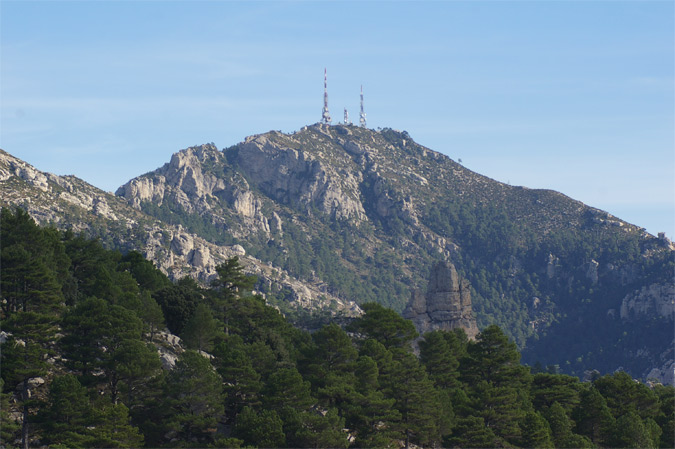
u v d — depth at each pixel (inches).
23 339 7165.4
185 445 6909.5
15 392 7076.8
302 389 7416.3
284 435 6914.4
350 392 7672.2
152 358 7253.9
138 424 7042.3
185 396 7126.0
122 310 7632.9
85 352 7293.3
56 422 6510.8
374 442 7317.9
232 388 7524.6
